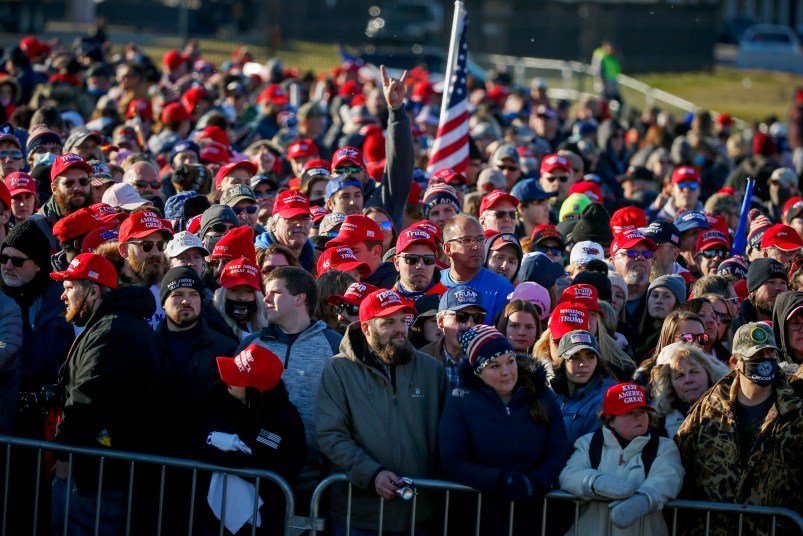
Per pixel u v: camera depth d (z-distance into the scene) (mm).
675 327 18016
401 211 25000
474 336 15750
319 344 16766
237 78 46625
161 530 16078
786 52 117938
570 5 101688
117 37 95688
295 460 15703
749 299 20969
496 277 20266
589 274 19859
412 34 98500
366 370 15969
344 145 33125
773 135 59031
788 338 18203
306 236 21656
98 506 15906
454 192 24828
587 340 16578
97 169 24719
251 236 19469
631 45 102938
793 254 23000
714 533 15547
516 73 84188
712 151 40406
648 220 31078
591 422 16500
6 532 16578
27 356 17797
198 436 15898
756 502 15461
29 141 27469
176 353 16844
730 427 15641
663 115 53594
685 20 104688
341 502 15906
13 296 18062
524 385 15844
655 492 15227
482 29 100438
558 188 29781
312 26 105562
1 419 16859
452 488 15430
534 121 46625
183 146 28750
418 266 19469
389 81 24547
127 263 18562
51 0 100188
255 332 17203
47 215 22109
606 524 15539
